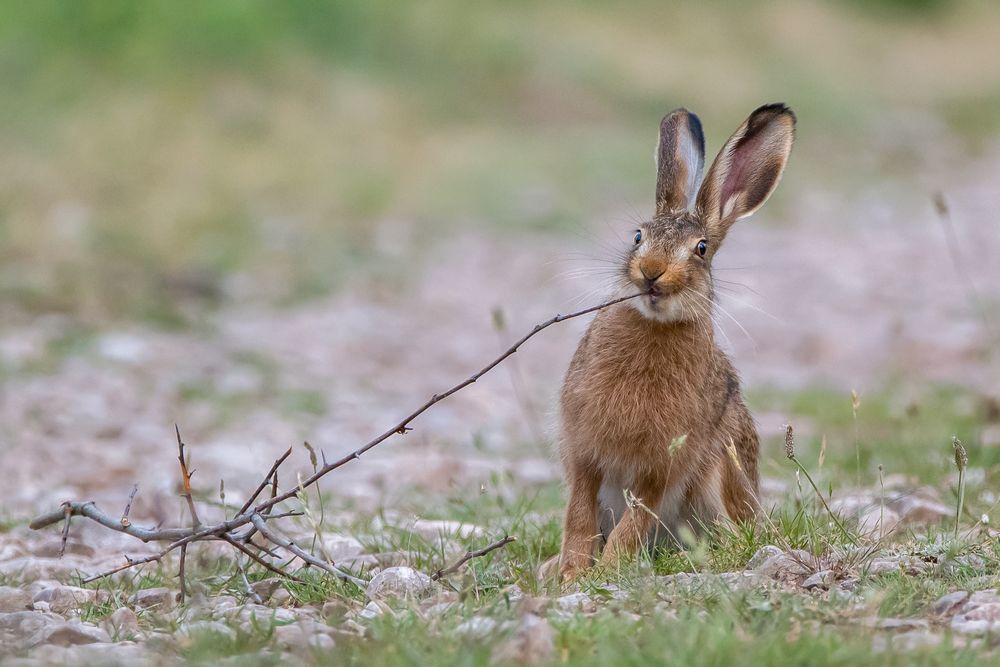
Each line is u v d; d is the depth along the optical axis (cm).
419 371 1569
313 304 1877
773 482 973
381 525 862
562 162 2855
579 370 754
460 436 1242
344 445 1183
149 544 848
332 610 606
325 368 1540
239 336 1659
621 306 734
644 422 726
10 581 717
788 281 2116
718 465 762
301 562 756
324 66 3050
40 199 2078
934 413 1180
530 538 792
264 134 2630
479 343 1711
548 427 830
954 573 638
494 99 3272
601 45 3750
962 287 2036
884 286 2069
